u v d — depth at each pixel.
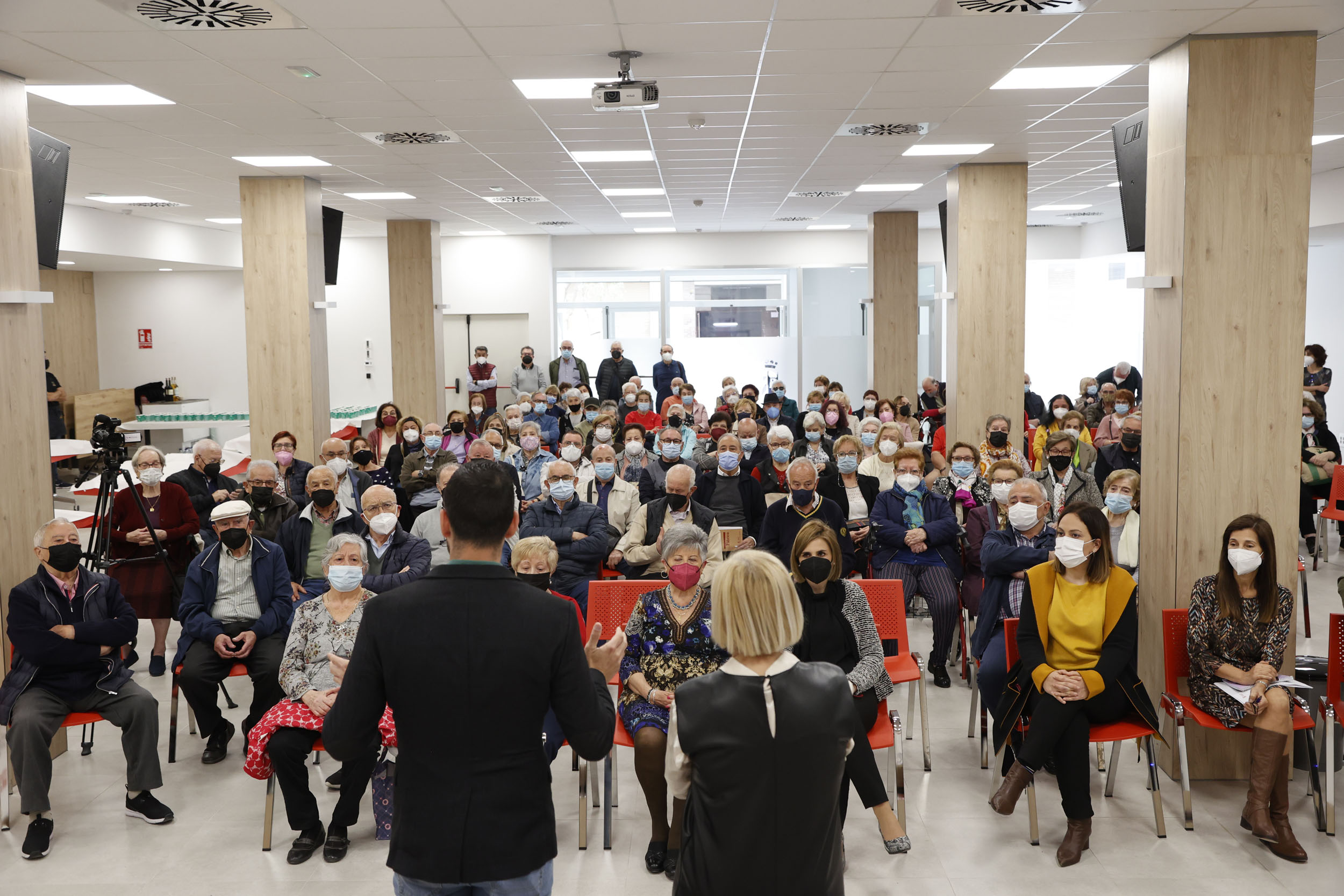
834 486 6.70
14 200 5.42
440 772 2.15
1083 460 7.45
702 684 2.28
